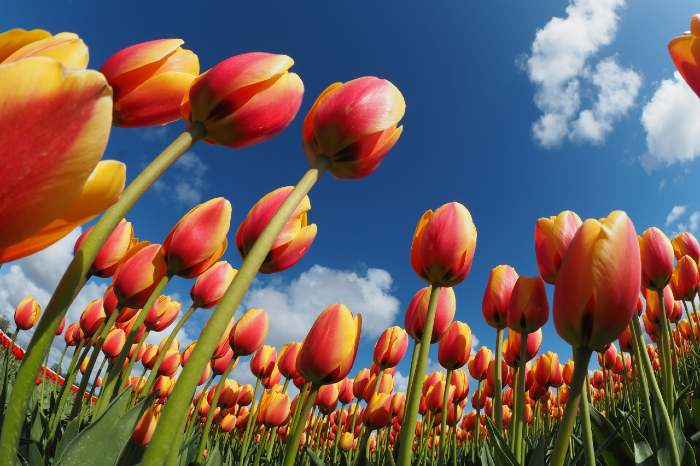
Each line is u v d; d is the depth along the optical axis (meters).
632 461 0.31
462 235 0.30
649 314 0.62
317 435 0.81
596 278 0.18
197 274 0.33
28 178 0.09
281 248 0.33
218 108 0.18
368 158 0.21
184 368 0.12
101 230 0.12
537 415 0.72
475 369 0.62
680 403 0.35
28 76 0.09
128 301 0.33
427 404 0.63
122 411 0.26
